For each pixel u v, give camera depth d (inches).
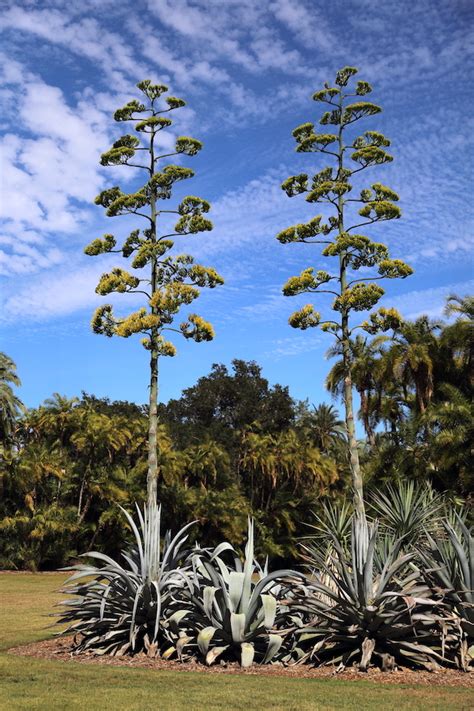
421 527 532.7
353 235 508.7
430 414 1229.7
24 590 934.4
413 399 1535.4
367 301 492.7
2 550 1563.7
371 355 1517.0
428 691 280.1
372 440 1581.0
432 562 382.3
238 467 2059.5
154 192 487.2
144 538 391.5
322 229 534.3
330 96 559.5
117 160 491.8
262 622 353.7
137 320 440.8
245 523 1710.1
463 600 362.3
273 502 1818.4
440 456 1178.6
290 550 1750.7
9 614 598.2
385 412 1528.1
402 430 1300.4
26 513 1576.0
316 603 358.3
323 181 547.2
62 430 1785.2
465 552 373.4
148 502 412.5
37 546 1546.5
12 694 269.1
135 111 506.3
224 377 2620.6
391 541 458.3
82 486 1672.0
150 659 353.7
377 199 528.4
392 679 308.8
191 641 366.9
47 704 253.4
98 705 252.2
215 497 1717.5
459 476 1176.8
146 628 382.6
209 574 373.7
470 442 1182.9
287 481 1886.1
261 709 247.1
